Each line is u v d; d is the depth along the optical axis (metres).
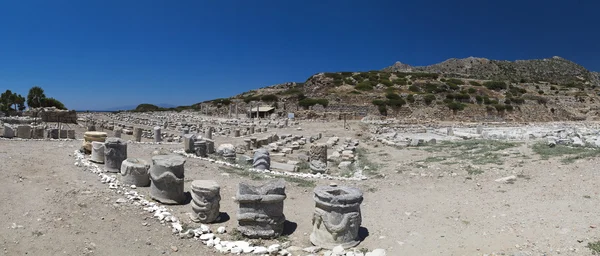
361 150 25.84
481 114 59.34
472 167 16.41
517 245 7.91
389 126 47.34
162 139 29.69
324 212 8.48
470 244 8.26
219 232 8.98
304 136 36.59
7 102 60.22
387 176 16.09
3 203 9.45
